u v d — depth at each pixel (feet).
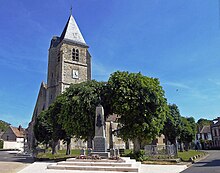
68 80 172.14
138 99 73.61
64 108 80.18
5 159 90.89
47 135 117.29
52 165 49.75
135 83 75.92
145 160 71.31
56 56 188.34
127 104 72.59
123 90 74.43
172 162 68.59
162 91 80.33
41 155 96.84
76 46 183.42
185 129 139.44
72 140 146.61
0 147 223.51
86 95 78.23
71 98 79.97
